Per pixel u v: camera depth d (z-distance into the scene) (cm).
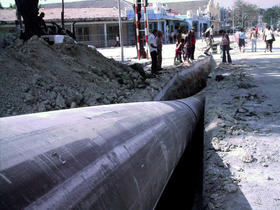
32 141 174
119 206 202
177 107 483
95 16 4131
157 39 1274
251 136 499
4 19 3494
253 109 663
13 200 140
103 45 4241
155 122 328
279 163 403
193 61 1578
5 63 716
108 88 868
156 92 888
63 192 164
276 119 588
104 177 197
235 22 10219
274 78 1031
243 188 346
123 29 4350
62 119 220
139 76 1077
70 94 716
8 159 152
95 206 179
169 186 451
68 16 4059
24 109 615
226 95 803
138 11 1920
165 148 317
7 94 630
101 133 227
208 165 409
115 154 221
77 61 973
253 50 2350
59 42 1086
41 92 679
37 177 156
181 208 412
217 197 334
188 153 544
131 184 224
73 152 188
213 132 516
